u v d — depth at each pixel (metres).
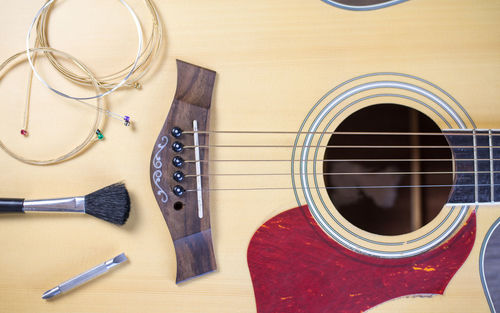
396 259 0.72
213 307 0.69
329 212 0.72
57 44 0.71
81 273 0.67
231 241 0.70
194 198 0.68
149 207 0.69
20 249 0.68
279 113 0.72
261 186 0.71
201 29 0.72
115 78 0.70
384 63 0.74
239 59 0.72
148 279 0.69
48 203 0.65
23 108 0.70
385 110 0.89
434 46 0.75
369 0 0.74
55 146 0.69
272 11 0.73
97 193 0.66
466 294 0.73
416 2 0.75
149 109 0.70
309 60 0.73
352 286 0.71
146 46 0.71
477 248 0.74
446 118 0.75
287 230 0.71
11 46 0.71
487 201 0.74
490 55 0.76
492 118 0.76
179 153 0.68
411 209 0.92
